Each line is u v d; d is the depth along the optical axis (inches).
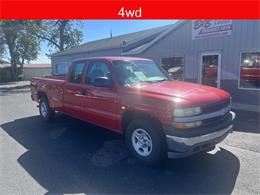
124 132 185.2
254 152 186.5
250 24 370.6
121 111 178.4
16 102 481.7
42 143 214.5
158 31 745.0
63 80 253.3
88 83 215.6
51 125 274.8
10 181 146.5
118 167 163.9
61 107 253.8
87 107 213.2
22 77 1596.9
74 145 207.9
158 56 527.8
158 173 154.6
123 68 195.8
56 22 1352.1
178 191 133.6
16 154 189.2
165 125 148.5
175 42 486.9
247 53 379.6
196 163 167.8
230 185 138.4
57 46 1386.6
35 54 1461.6
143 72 204.1
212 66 429.7
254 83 377.1
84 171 158.9
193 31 451.2
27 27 1229.1
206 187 137.0
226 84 412.5
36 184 142.8
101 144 209.0
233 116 177.6
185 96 152.7
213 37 421.1
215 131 153.2
